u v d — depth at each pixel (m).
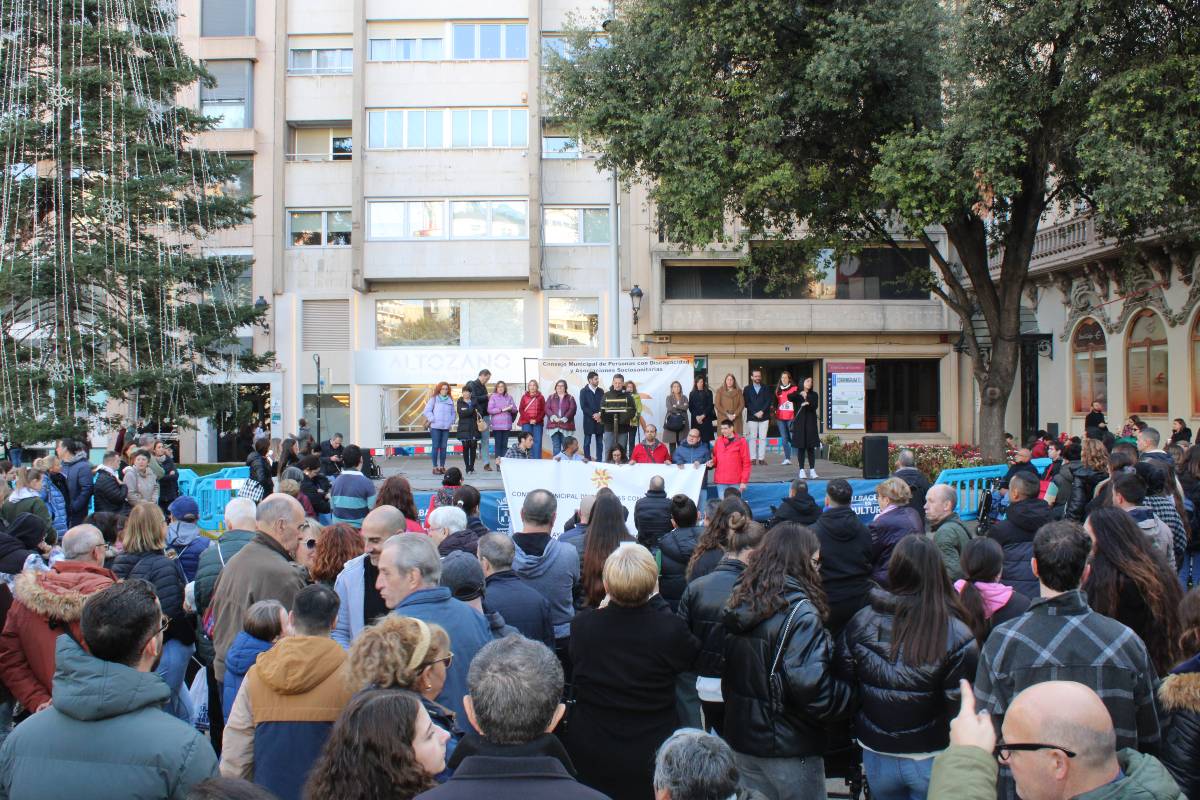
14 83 19.45
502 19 30.27
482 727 2.79
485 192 29.84
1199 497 8.07
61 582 4.78
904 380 31.44
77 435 18.83
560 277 30.17
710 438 18.42
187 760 2.98
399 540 4.32
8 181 19.34
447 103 30.05
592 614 4.33
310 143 30.89
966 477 13.95
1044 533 3.62
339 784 2.68
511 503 11.77
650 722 4.14
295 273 30.25
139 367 20.23
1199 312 20.56
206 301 23.22
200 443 29.45
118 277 20.53
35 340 20.72
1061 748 2.20
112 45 20.16
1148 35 14.84
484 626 4.36
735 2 15.69
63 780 2.91
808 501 7.63
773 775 4.21
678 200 16.70
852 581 5.91
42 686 4.77
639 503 8.56
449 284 30.34
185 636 5.68
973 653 3.87
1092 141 14.19
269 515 5.29
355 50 29.58
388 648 3.33
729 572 4.93
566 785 2.59
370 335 30.22
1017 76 15.35
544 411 18.56
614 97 17.36
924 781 3.83
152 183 20.05
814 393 17.98
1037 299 27.86
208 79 23.06
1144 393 22.77
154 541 5.88
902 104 16.20
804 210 17.70
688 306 29.42
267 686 3.57
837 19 15.04
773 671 4.18
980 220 18.05
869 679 3.97
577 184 30.03
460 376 29.81
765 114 16.50
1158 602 4.35
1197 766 3.17
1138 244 20.34
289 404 29.97
